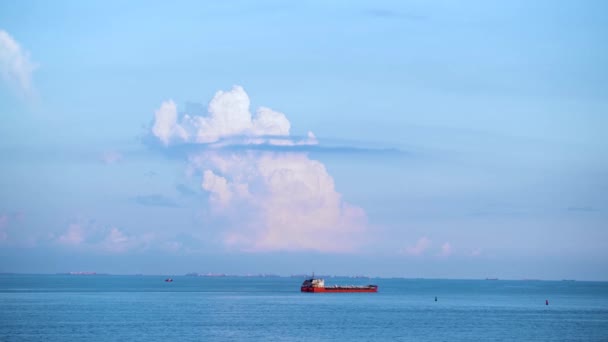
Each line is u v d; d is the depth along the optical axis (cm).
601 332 15525
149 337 13962
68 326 15800
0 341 13188
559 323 17800
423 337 14462
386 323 17350
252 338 14025
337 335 14675
